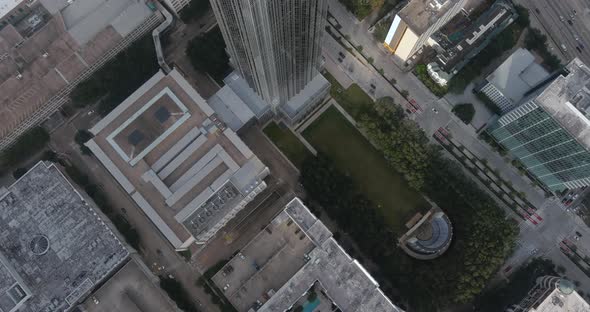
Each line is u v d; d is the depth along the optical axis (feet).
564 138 603.67
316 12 527.81
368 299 617.21
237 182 655.76
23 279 647.97
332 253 629.92
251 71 643.86
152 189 653.71
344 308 616.39
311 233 635.66
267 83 627.87
